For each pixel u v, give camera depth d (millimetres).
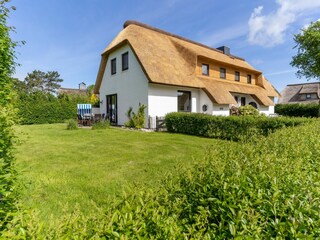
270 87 24953
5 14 3398
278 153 2584
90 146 7648
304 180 1810
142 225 1240
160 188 1777
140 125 13266
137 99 14047
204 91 15422
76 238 1161
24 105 17250
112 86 16797
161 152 6828
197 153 6711
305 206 1426
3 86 3209
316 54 14625
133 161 5746
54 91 51969
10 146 2395
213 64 18203
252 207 1491
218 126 9906
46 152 6645
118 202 1532
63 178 4375
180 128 11594
